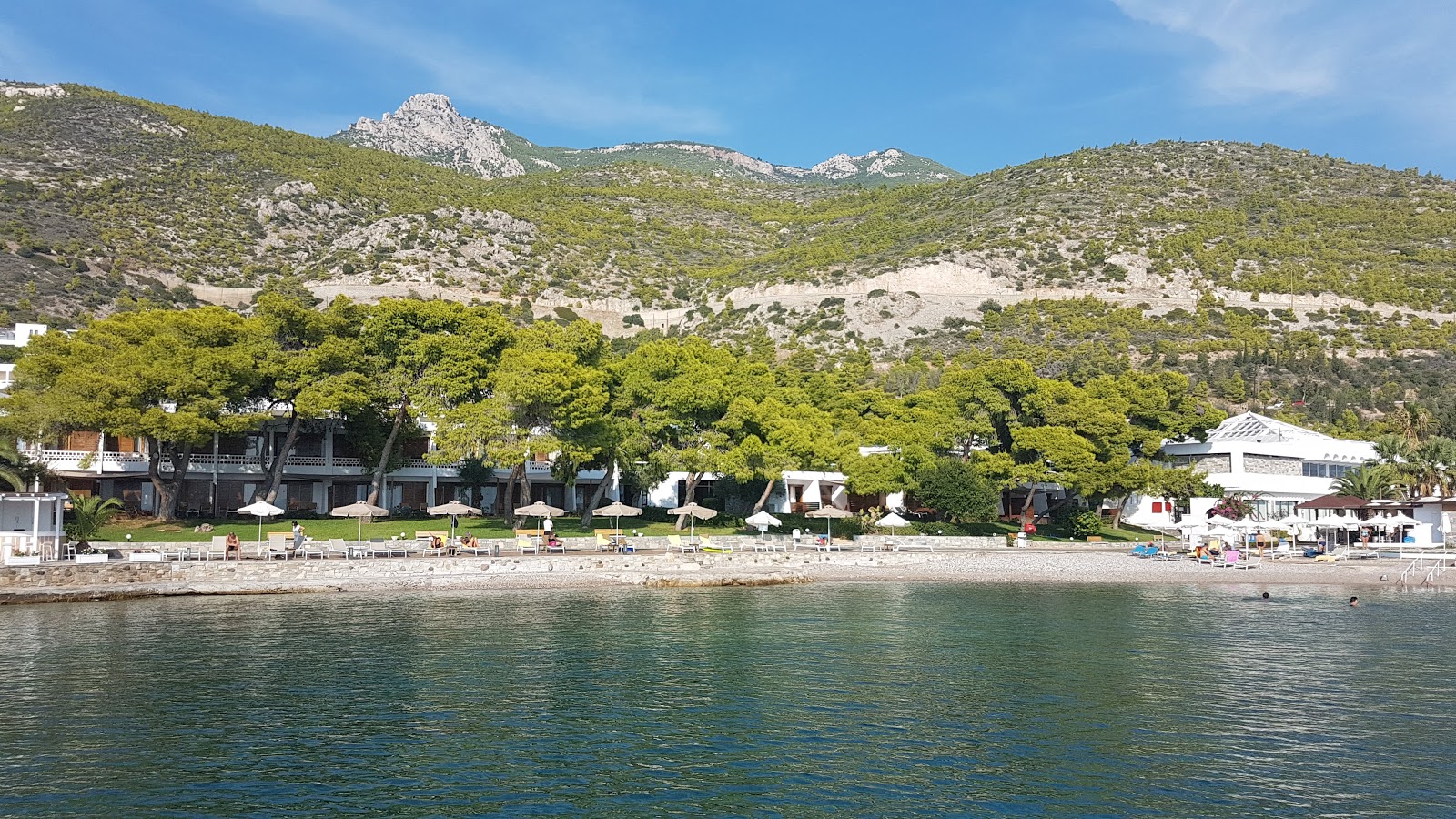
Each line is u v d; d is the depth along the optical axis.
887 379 152.88
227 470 71.56
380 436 72.19
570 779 19.69
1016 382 84.50
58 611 41.25
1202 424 99.31
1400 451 91.56
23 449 60.72
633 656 31.81
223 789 18.97
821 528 76.31
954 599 48.00
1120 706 25.42
